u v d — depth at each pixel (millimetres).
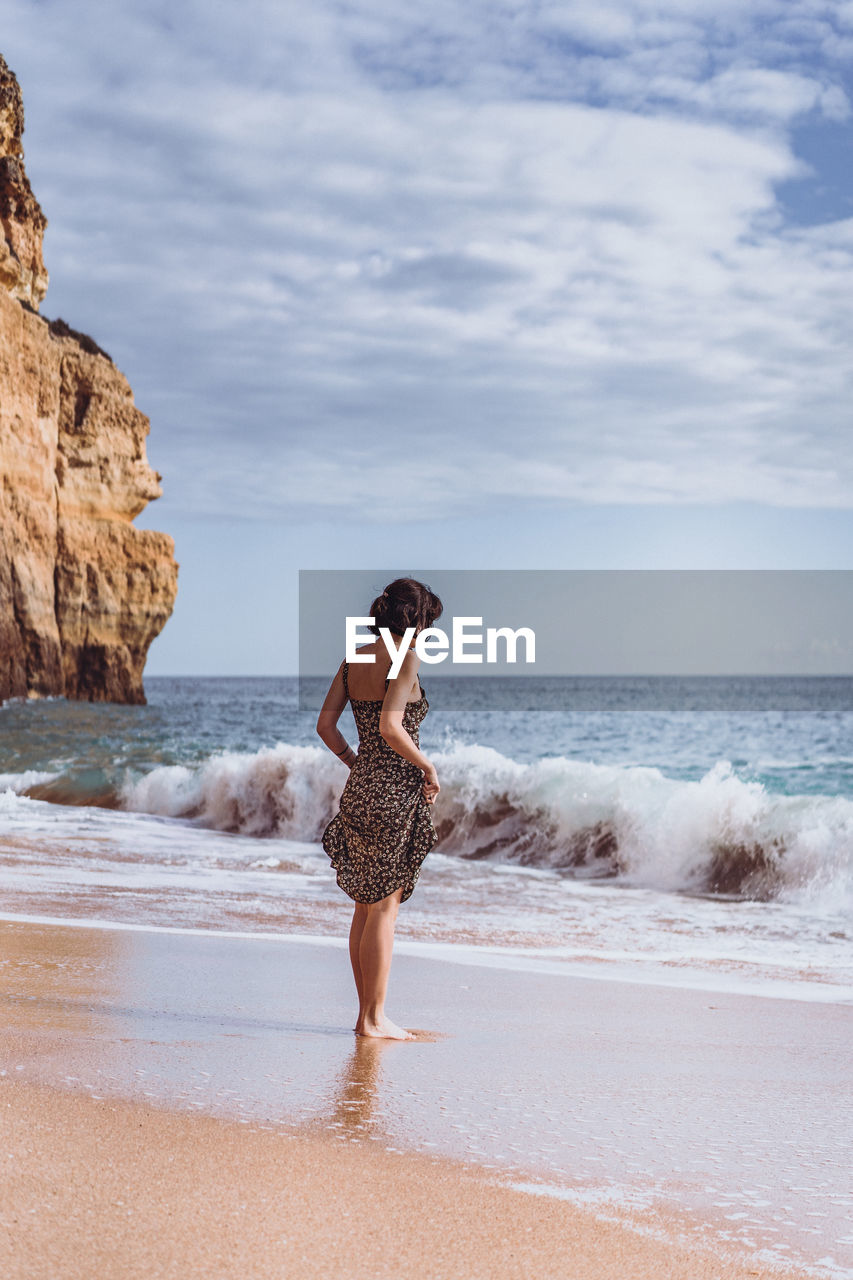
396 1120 2396
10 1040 2887
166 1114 2285
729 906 7711
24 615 41156
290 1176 1967
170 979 4070
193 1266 1572
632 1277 1652
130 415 48594
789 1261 1748
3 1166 1899
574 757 23266
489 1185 2016
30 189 46875
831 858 8016
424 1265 1640
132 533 48031
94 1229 1672
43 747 22547
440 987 4438
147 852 9297
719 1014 4055
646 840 9258
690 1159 2268
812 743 26000
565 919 7047
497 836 10516
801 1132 2504
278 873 8352
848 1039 3641
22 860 8250
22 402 42031
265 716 42688
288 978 4234
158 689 117688
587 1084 2881
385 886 3400
